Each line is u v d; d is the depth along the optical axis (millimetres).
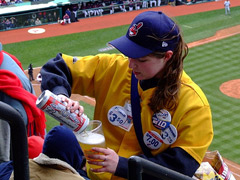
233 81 28516
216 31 39375
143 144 3766
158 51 3340
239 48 34844
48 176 3102
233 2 48156
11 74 4359
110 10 45562
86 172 4098
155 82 3582
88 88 4145
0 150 4219
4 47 36688
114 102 3895
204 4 47688
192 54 33500
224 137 21922
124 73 3865
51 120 22766
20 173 1815
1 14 39406
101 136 3266
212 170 3992
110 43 3457
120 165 3217
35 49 36375
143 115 3672
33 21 41062
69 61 4086
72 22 42688
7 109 1735
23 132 1778
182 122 3541
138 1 47031
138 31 3330
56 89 3715
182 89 3580
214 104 25469
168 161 3455
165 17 3404
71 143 3367
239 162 20078
